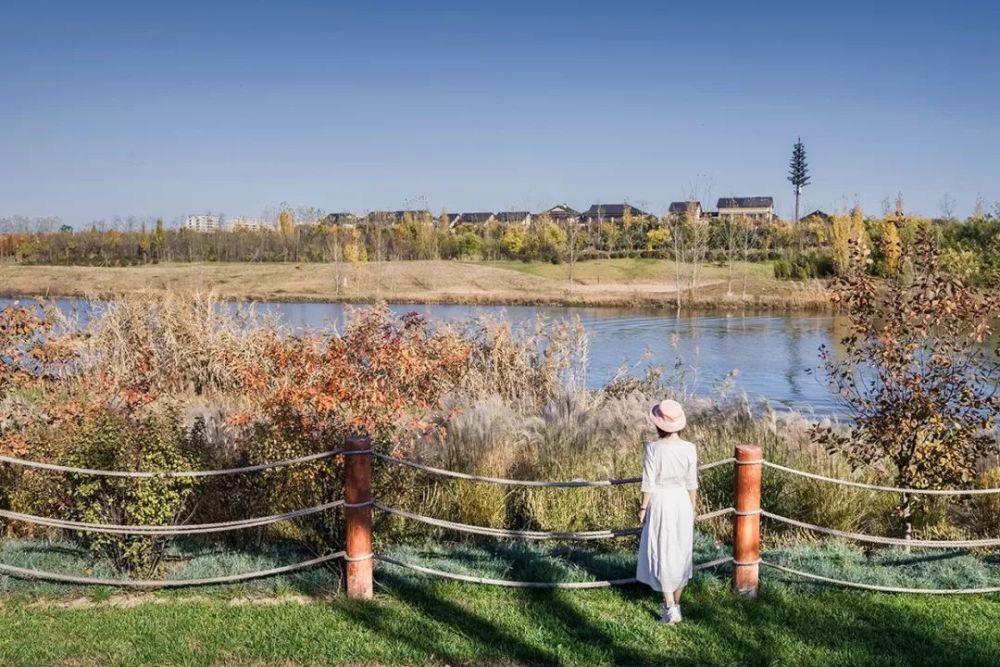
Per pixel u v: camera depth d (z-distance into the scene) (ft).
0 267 271.49
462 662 18.67
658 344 115.55
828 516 29.27
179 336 56.03
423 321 30.32
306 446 24.43
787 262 224.74
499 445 35.24
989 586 23.43
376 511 26.21
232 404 43.93
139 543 22.93
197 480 24.43
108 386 31.50
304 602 21.72
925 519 29.66
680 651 19.16
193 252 296.51
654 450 20.81
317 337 42.04
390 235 301.43
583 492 30.19
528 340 57.98
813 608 21.54
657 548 20.57
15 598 21.70
